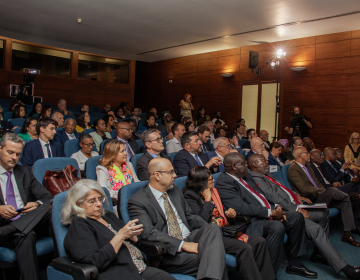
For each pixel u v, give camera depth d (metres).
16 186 2.24
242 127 7.36
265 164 3.24
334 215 3.35
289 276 2.65
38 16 7.12
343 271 2.60
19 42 9.68
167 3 6.06
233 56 9.73
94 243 1.66
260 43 8.95
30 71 9.88
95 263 1.57
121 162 2.90
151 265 1.98
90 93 11.22
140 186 2.27
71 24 7.64
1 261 1.87
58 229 1.72
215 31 7.81
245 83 9.44
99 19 7.17
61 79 10.59
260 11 6.27
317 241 2.74
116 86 11.80
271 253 2.48
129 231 1.67
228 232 2.28
